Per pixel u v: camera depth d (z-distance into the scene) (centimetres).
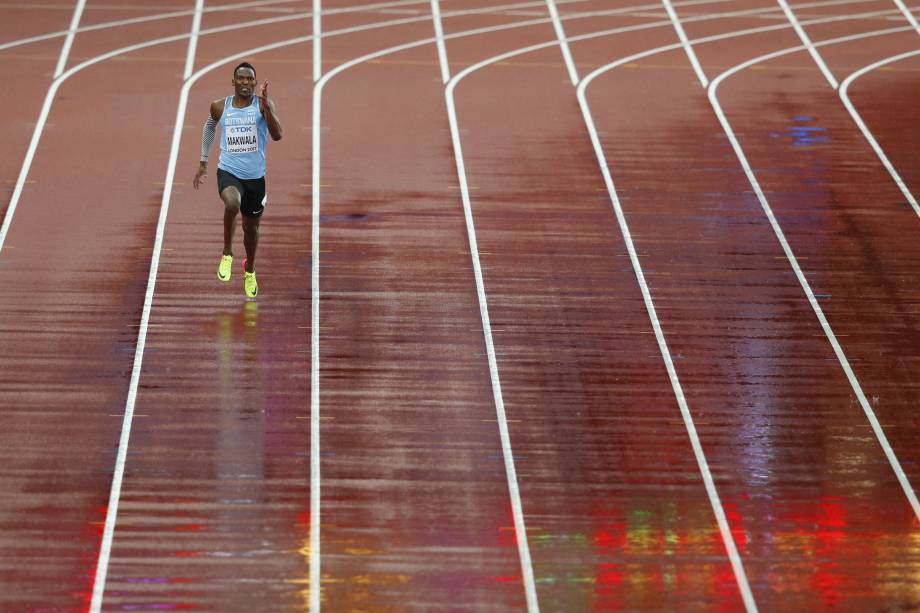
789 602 2764
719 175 5116
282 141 5303
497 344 3847
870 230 4684
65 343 3762
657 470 3253
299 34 6694
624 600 2761
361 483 3166
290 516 3027
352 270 4262
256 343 3803
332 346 3803
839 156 5344
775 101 5941
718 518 3062
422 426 3419
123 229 4503
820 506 3123
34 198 4716
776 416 3512
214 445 3303
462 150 5281
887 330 4000
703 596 2780
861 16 7244
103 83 5925
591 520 3044
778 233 4634
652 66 6375
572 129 5547
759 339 3919
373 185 4919
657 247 4494
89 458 3228
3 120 5438
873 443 3403
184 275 4197
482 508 3081
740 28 7000
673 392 3619
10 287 4069
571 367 3738
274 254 4353
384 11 7106
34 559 2834
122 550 2877
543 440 3372
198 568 2825
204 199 4775
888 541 2988
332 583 2789
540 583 2811
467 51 6506
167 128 5428
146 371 3638
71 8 6988
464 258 4372
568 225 4638
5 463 3184
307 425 3406
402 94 5897
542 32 6844
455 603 2738
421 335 3881
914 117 5781
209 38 6594
